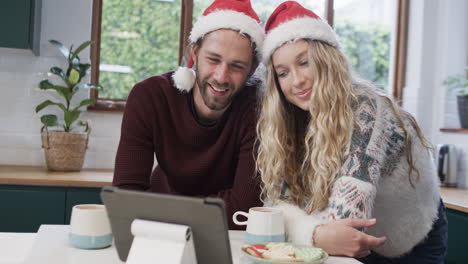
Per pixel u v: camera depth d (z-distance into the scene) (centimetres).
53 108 319
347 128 133
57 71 296
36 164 318
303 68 143
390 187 140
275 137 152
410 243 149
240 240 129
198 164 172
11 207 253
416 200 146
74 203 259
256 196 161
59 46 299
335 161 133
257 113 168
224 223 82
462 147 330
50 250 109
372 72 372
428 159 147
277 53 146
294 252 104
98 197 261
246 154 166
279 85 155
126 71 334
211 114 169
